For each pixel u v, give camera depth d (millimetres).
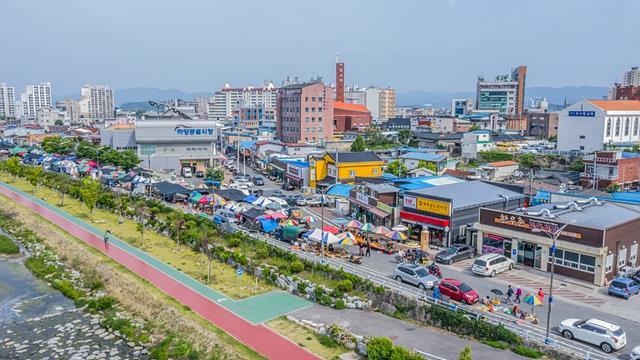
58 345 48438
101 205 103000
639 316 46656
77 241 77438
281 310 50781
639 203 71812
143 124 144250
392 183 98062
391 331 45250
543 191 92062
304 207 99750
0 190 120625
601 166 113312
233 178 135375
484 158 171125
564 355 38562
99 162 141625
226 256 66125
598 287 54688
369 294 52312
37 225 89625
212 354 42688
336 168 111312
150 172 132000
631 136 174500
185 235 74812
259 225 80312
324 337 44000
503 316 46375
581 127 168375
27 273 69250
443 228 71000
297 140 196125
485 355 40031
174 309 51250
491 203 76312
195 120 152750
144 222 87312
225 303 52719
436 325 46344
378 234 71875
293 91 197250
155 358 45031
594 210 65875
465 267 62281
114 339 49500
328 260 64250
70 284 63656
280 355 41125
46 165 147000
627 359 38375
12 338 49906
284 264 60938
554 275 58750
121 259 68250
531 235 60969
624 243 58938
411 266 55750
